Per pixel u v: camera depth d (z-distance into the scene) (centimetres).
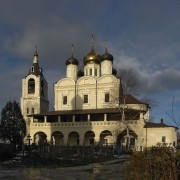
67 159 4656
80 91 9069
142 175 1398
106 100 8781
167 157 1330
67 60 9825
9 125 6175
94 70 9550
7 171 3228
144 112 7688
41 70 10500
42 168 3603
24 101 10062
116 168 3531
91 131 7956
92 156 5138
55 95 9269
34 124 8369
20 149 5756
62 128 8150
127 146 6856
